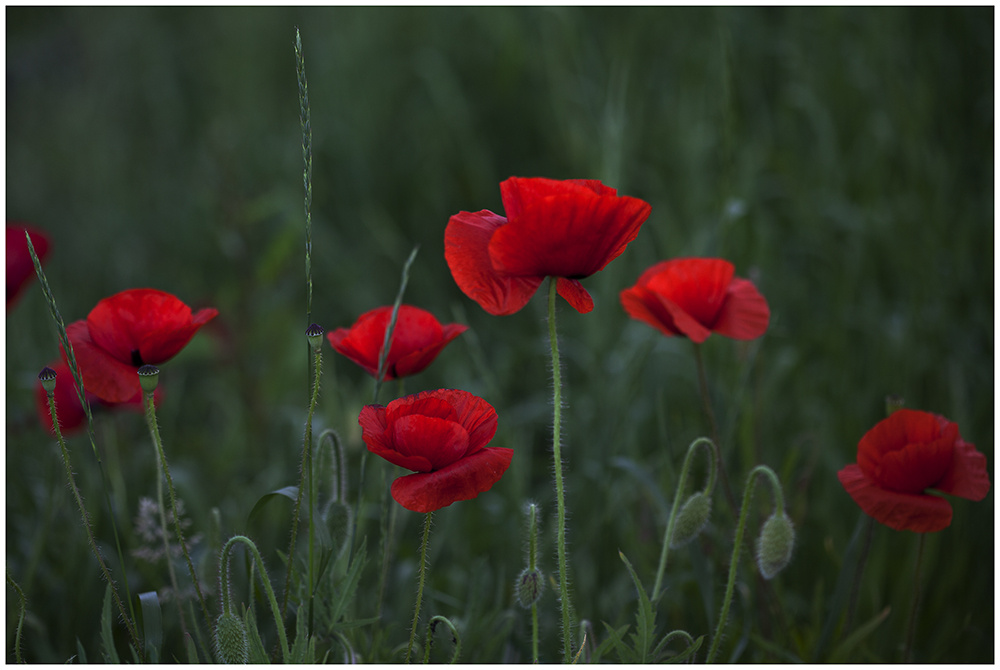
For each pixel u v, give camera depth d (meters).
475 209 2.32
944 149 2.08
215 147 2.04
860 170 2.07
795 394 1.67
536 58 2.46
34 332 2.03
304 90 1.27
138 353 1.30
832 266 1.88
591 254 1.26
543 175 2.35
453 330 1.34
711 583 1.37
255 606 1.34
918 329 1.66
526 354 1.95
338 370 1.98
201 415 2.05
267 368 1.83
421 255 2.28
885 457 1.30
